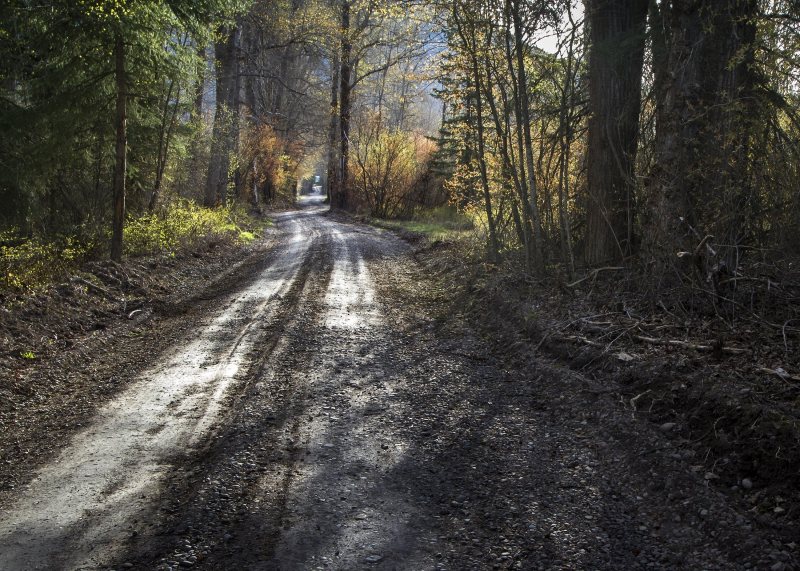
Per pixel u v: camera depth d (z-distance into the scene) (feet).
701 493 14.43
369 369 26.07
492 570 12.39
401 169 125.80
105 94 48.06
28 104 49.70
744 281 25.27
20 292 31.96
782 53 24.66
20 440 18.78
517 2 34.65
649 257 28.14
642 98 34.09
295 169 197.06
